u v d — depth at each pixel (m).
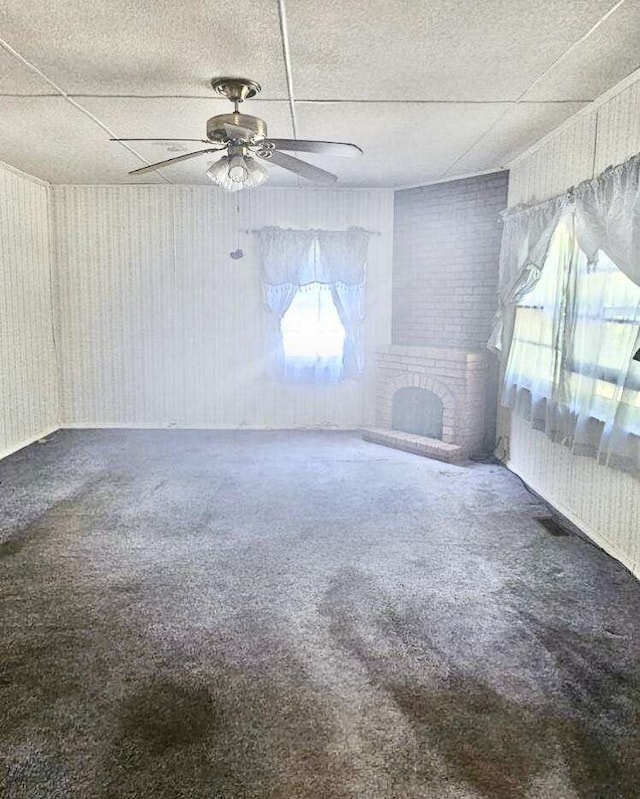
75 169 5.30
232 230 6.13
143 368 6.34
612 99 3.28
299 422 6.43
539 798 1.69
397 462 5.10
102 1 2.33
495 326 4.89
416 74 3.05
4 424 5.25
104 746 1.88
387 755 1.84
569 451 3.83
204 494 4.23
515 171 4.85
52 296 6.15
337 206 6.08
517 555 3.28
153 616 2.63
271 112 3.66
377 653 2.36
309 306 6.14
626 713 2.03
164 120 3.83
